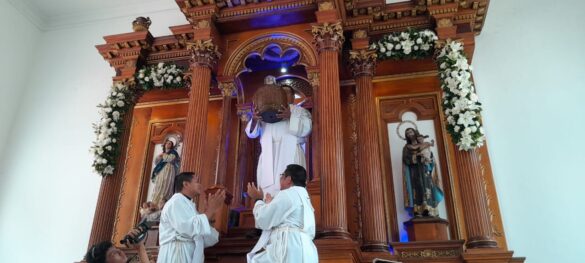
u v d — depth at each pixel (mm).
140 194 9930
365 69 8562
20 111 12172
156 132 10547
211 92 10109
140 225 5402
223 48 8828
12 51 12211
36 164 11430
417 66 9102
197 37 8484
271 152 7738
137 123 10695
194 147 7668
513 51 9602
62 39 12984
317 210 6980
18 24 12484
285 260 4906
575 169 8336
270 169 7590
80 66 12445
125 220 9758
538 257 7867
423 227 7652
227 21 8625
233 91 8562
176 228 5566
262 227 5289
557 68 9234
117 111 9344
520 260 6746
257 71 9609
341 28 7969
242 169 8570
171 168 9305
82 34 12922
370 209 7457
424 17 8844
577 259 7730
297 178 5582
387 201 8492
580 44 9336
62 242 10414
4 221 10914
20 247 10594
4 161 11602
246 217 7910
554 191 8266
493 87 9344
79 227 10484
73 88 12180
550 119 8836
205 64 8383
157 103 10680
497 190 8445
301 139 7910
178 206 5672
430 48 8461
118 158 9133
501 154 8727
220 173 7891
